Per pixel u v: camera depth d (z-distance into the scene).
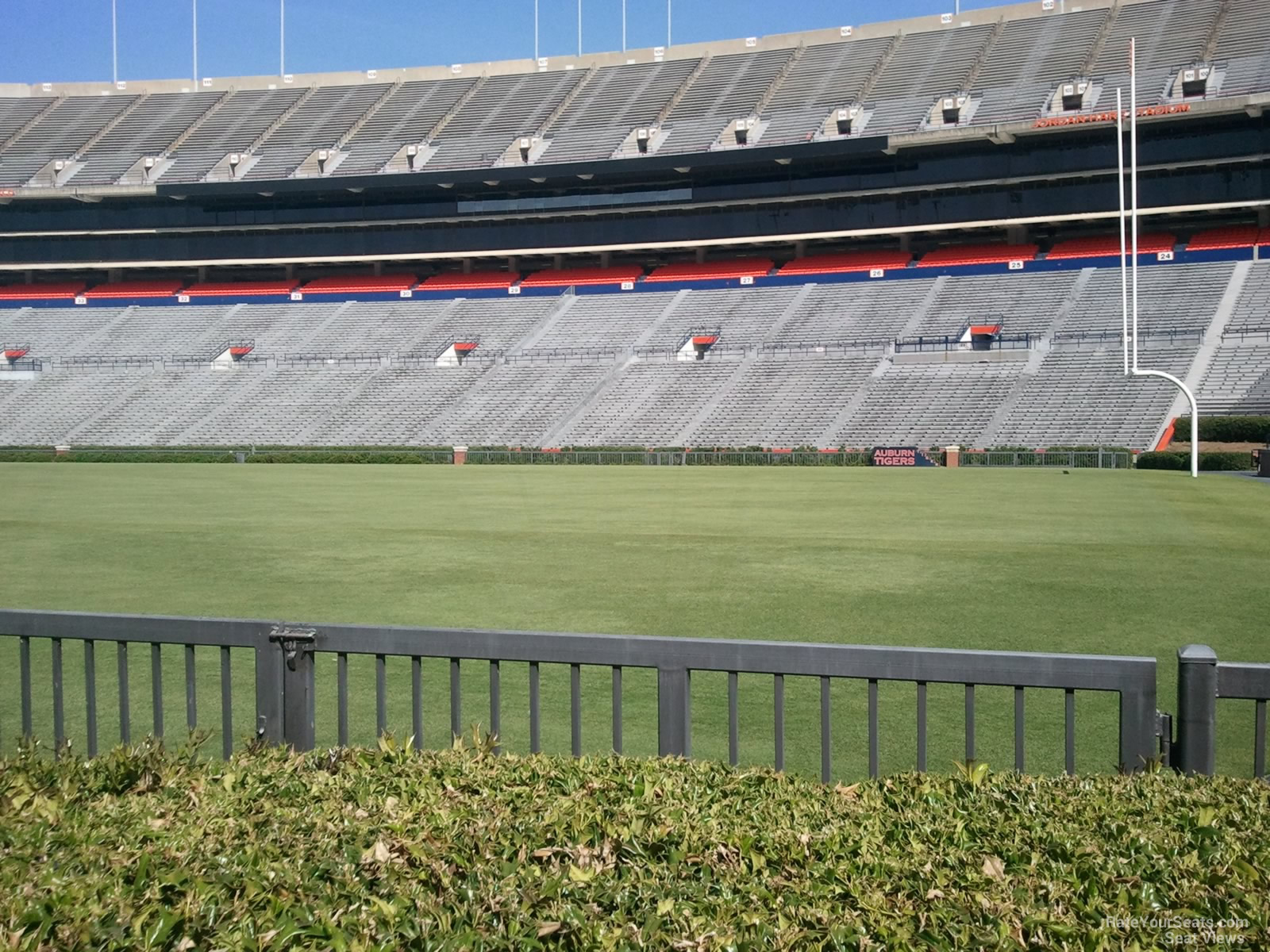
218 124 73.56
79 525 21.47
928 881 3.35
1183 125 53.41
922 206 59.56
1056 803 4.01
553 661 5.05
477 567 15.30
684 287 63.88
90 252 70.06
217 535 19.67
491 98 72.56
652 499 27.89
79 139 72.94
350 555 16.69
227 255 69.19
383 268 71.00
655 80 70.62
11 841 3.75
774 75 67.75
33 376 63.56
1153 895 3.23
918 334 54.72
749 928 3.11
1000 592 12.96
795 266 63.09
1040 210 57.31
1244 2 60.06
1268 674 4.49
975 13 66.81
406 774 4.52
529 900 3.27
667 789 4.19
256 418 58.41
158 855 3.63
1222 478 35.09
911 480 35.53
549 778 4.41
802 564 15.42
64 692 8.62
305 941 3.11
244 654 9.82
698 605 12.21
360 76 76.62
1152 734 4.56
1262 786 4.20
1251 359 46.59
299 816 3.99
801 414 51.41
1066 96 56.47
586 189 64.06
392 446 53.41
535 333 62.09
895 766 6.72
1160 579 13.86
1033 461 43.22
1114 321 51.31
